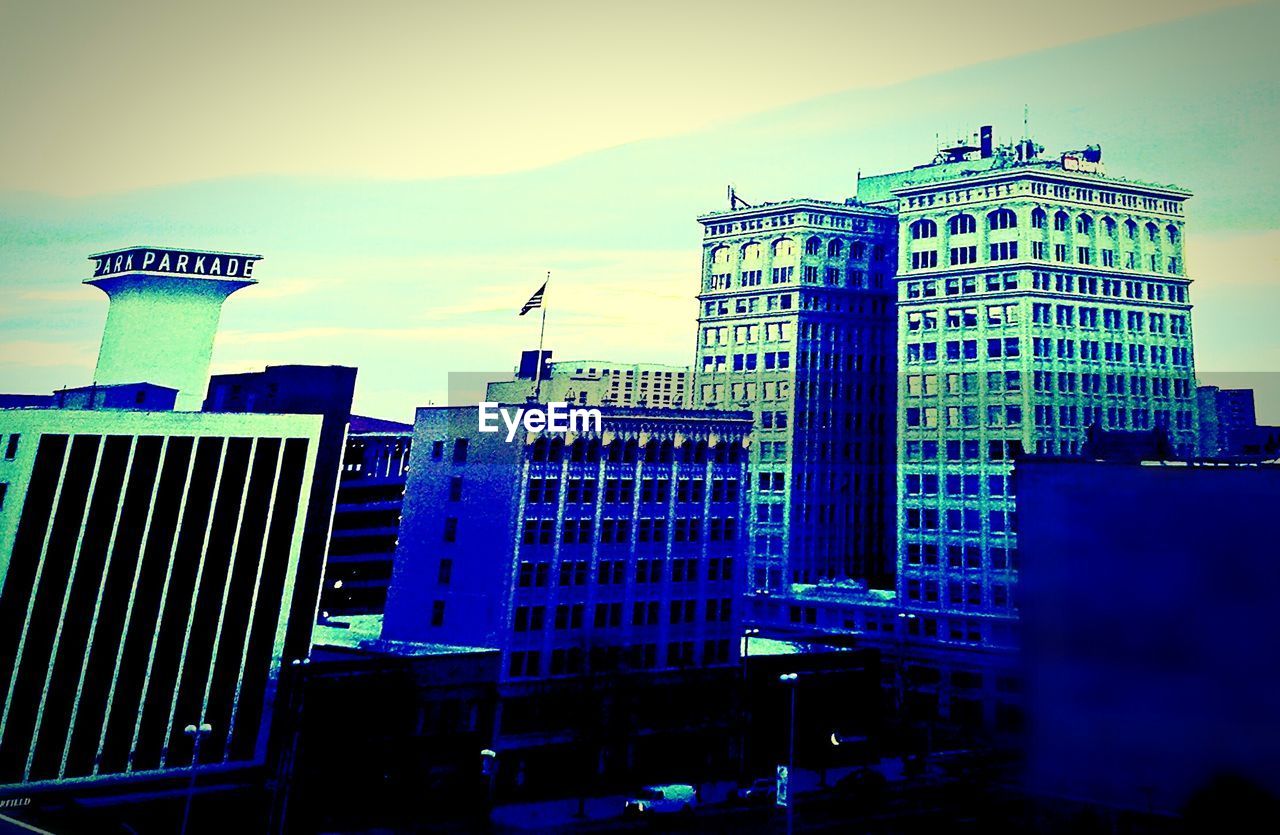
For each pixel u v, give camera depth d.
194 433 73.19
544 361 110.88
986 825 56.66
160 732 68.69
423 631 75.38
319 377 80.06
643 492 79.25
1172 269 94.94
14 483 67.94
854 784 68.56
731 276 116.56
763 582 107.69
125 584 69.44
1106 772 49.81
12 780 64.38
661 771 74.81
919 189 103.25
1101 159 99.56
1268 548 47.44
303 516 75.38
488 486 73.94
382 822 60.66
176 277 106.38
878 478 112.75
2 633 65.81
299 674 60.66
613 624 76.12
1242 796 46.19
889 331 115.06
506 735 68.31
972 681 91.06
